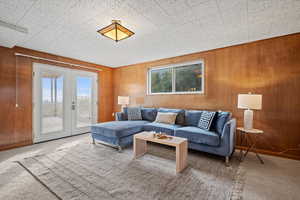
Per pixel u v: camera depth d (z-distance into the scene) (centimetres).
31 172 200
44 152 277
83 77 443
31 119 332
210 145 245
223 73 323
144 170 208
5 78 297
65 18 208
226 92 319
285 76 260
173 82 405
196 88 370
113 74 537
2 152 277
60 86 387
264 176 194
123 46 320
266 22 219
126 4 178
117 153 274
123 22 220
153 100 436
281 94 263
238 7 184
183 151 215
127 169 211
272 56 272
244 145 298
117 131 278
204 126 280
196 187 170
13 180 181
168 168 215
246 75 296
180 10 190
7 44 286
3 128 294
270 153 270
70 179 184
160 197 152
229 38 277
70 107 409
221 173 202
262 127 279
